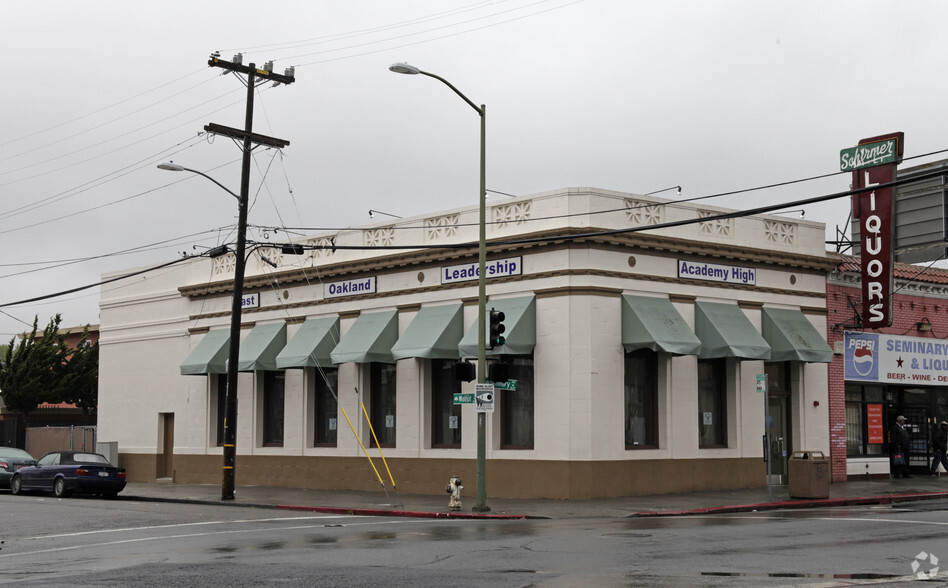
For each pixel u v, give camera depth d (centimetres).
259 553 1530
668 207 2780
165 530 1967
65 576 1320
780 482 2948
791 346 2859
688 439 2750
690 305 2786
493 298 2795
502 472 2709
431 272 2959
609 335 2623
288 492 3064
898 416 3272
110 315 4156
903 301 3316
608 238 2630
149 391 3909
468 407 2834
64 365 4766
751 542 1570
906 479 3173
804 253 3047
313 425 3272
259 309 3491
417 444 2936
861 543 1536
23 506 2669
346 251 3228
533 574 1257
